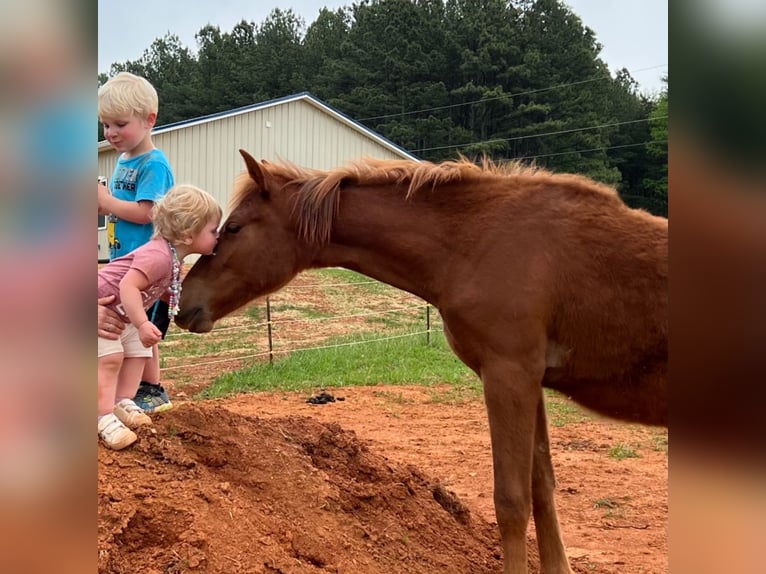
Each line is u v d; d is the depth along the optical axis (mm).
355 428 7730
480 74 52406
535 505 3580
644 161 47750
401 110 54500
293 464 3619
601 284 3215
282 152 23703
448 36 54375
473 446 7027
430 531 3795
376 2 63469
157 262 3275
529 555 4164
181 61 76062
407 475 4176
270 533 2971
